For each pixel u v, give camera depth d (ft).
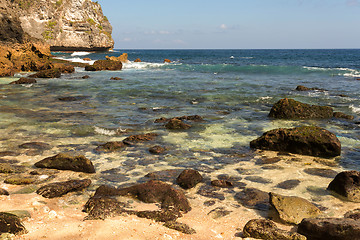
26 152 26.45
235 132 34.35
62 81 86.53
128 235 13.42
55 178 21.20
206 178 21.79
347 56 300.40
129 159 25.50
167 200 17.60
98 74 110.11
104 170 22.99
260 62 195.93
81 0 370.32
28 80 81.15
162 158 25.85
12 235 12.21
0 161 24.12
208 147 28.96
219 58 269.03
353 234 13.14
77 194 18.79
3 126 35.29
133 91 67.31
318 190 19.76
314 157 26.55
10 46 123.65
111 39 419.95
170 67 146.41
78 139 30.91
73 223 14.33
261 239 13.92
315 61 205.77
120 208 16.53
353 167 24.09
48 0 332.80
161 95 61.98
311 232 14.12
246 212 16.90
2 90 67.00
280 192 19.45
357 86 75.36
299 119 41.29
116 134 33.12
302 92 66.23
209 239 13.70
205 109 47.93
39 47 143.02
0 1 122.01
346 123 39.24
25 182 20.10
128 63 164.14
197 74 112.37
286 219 15.84
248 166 24.23
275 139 28.27
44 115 41.78
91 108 47.65
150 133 32.60
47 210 15.80
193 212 16.88
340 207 17.38
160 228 14.44
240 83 83.92
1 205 15.97
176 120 36.17
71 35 353.92
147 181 19.58
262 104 52.54
